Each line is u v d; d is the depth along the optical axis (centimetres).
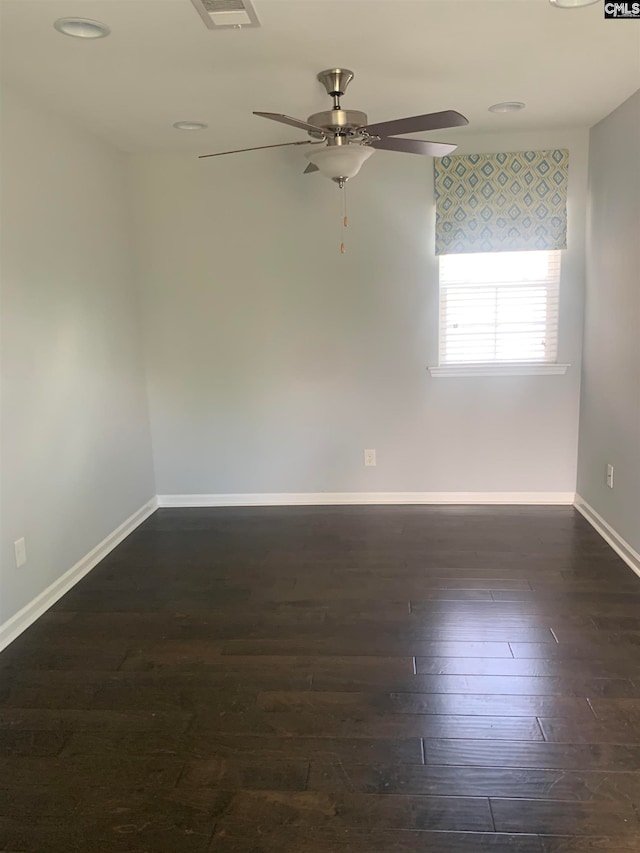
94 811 178
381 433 427
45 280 303
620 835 165
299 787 184
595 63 262
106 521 367
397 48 240
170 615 289
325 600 298
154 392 433
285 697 226
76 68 253
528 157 379
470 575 319
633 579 309
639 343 313
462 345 411
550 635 260
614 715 210
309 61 250
